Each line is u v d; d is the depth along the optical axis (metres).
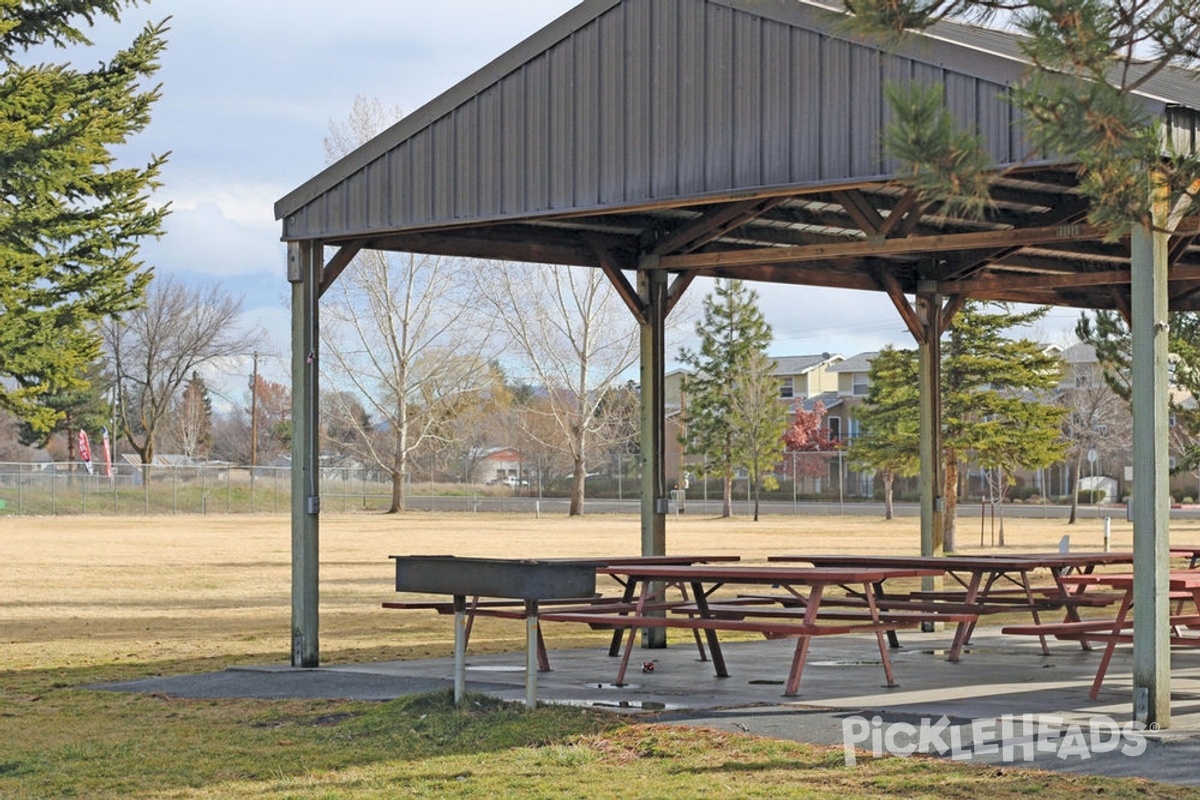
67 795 7.29
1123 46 6.67
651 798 6.62
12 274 22.08
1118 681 10.16
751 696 9.46
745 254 12.86
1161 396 7.98
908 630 14.84
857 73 9.77
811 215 13.94
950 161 6.12
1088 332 25.36
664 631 13.33
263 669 11.84
